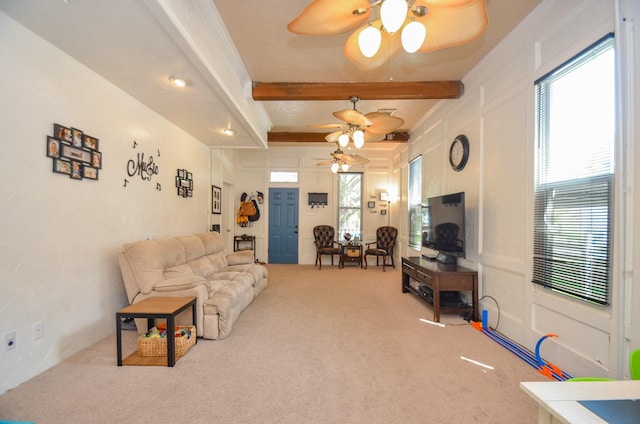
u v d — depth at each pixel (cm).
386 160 770
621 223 179
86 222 264
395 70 350
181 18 201
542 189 246
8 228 198
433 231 424
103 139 283
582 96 210
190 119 395
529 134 259
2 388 195
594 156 200
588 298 199
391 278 589
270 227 767
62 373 221
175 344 249
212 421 172
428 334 305
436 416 178
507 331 292
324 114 517
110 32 208
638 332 172
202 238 434
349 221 774
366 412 181
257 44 301
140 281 286
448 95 379
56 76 230
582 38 207
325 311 379
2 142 194
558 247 228
